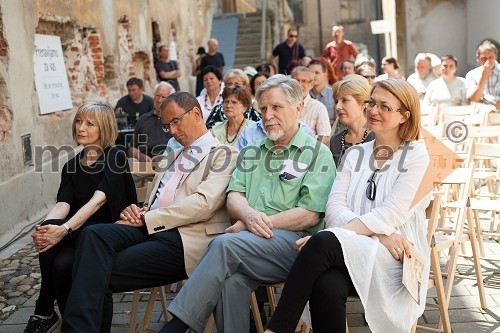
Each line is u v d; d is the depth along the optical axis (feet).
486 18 63.41
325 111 21.25
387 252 11.38
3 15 25.00
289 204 12.69
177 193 13.39
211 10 77.66
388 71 39.83
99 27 37.19
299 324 13.61
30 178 26.13
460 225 15.12
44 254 13.16
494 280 17.02
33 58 27.86
